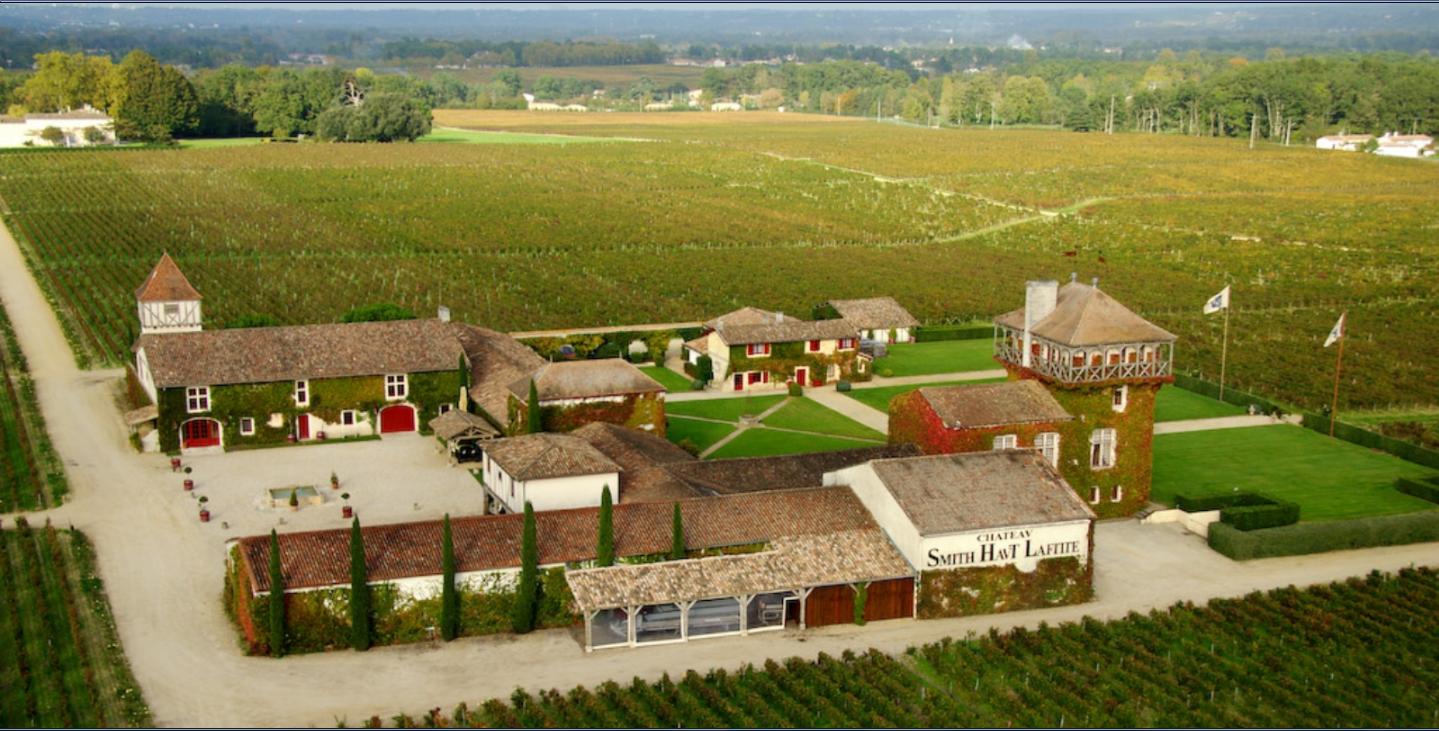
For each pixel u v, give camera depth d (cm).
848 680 8050
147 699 7894
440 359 13512
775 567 9050
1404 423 13825
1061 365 11062
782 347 15425
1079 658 8481
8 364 15738
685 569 8944
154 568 9869
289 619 8556
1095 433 11100
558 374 12500
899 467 9625
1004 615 9306
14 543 10238
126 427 13475
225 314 17838
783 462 10756
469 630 8900
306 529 10612
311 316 17900
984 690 8088
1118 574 10012
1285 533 10388
